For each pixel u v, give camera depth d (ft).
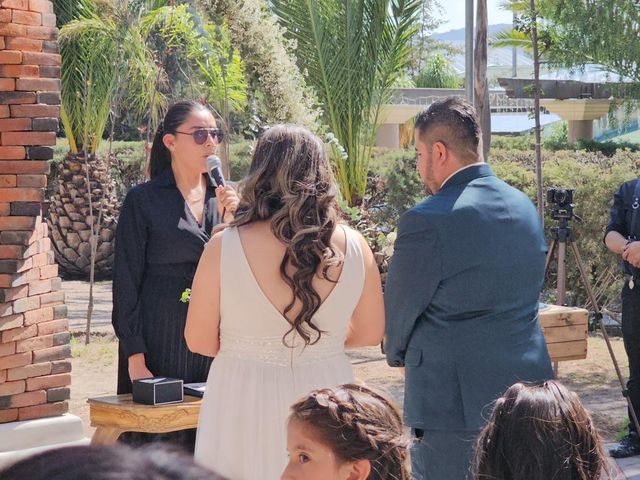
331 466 7.00
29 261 18.19
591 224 37.17
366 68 39.63
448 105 11.55
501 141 68.95
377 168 50.24
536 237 11.43
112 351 34.09
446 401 11.07
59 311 18.85
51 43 18.29
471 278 10.96
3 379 18.03
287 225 9.82
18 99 17.90
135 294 13.32
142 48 41.57
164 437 12.93
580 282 37.52
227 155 29.45
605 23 42.47
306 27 38.88
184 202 13.52
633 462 20.17
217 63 28.99
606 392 27.43
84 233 55.42
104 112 51.55
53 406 18.70
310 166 10.00
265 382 10.05
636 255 19.35
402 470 7.18
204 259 10.23
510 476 7.18
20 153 17.94
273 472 10.01
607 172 39.29
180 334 13.43
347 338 11.06
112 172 60.90
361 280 10.34
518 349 11.17
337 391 7.25
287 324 10.03
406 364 11.59
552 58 43.65
